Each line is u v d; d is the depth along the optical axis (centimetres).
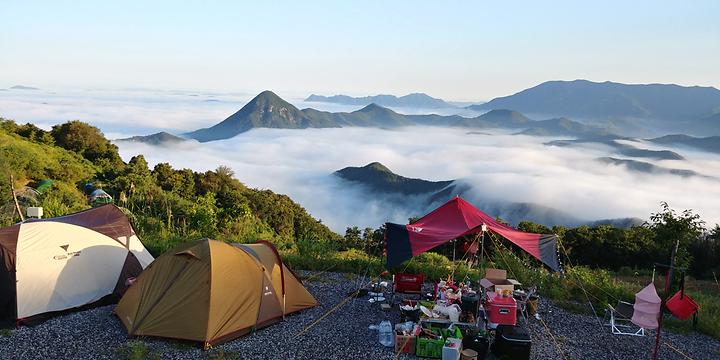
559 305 1192
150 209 2150
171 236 1575
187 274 912
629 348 950
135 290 949
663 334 1034
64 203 2077
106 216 1145
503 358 859
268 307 970
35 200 1814
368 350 872
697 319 1088
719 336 1038
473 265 1420
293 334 933
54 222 1035
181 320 877
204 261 918
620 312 1046
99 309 1010
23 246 965
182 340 866
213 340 863
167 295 900
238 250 966
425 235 1044
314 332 947
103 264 1062
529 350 850
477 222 1102
